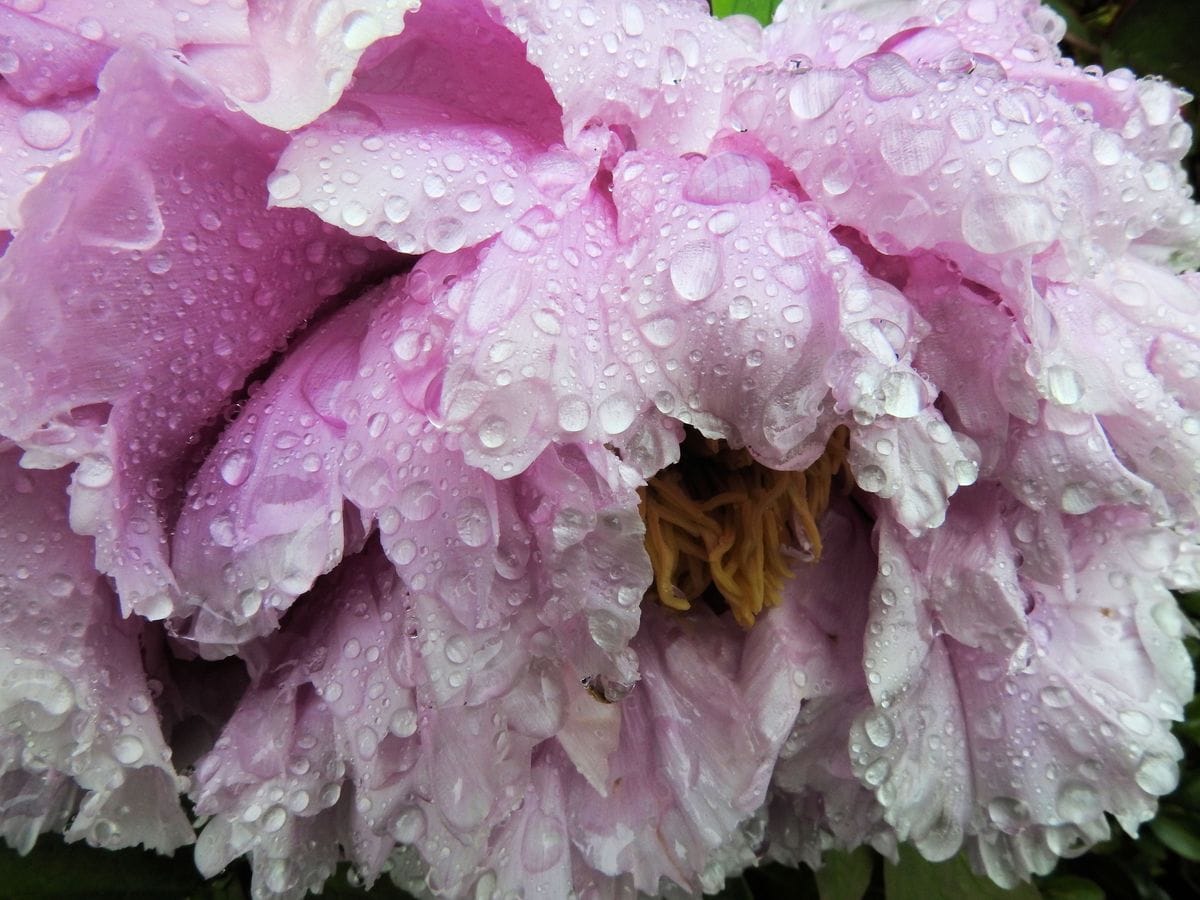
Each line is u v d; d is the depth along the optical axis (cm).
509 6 10
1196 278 13
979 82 10
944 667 14
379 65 10
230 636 10
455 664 10
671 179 10
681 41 11
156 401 10
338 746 11
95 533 10
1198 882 19
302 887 12
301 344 11
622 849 14
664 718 14
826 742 14
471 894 13
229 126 10
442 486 10
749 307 10
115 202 9
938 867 17
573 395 10
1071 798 13
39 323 9
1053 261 10
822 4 12
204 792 11
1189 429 11
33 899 13
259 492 10
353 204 9
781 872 18
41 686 10
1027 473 12
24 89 10
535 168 10
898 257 11
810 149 10
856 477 11
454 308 10
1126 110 12
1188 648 18
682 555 14
